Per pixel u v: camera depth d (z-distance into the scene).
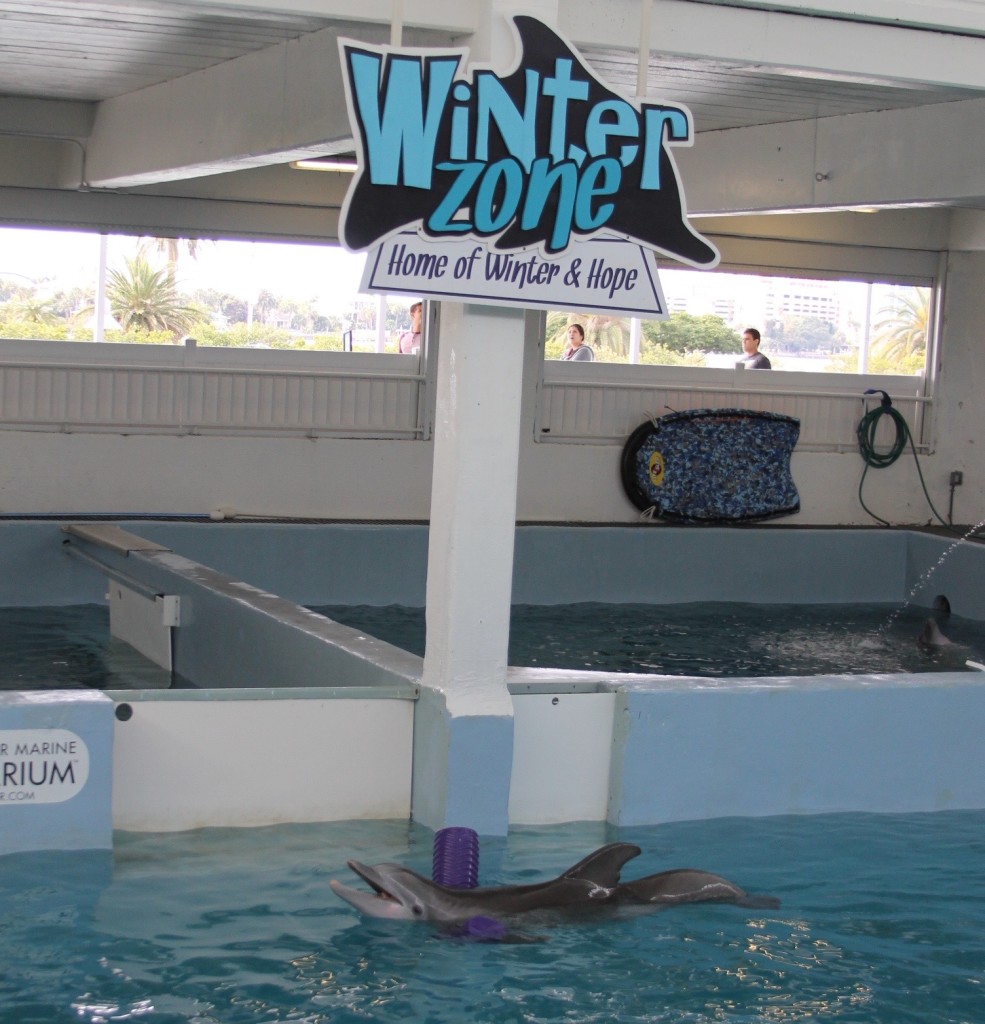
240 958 3.70
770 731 5.30
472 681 4.91
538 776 5.11
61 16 7.12
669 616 10.84
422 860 4.56
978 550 11.62
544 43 4.60
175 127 8.97
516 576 11.18
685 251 4.87
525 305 4.69
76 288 30.41
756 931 4.06
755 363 13.16
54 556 9.91
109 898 4.10
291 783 4.91
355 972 3.62
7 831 4.46
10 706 4.43
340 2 4.79
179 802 4.76
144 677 7.64
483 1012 3.42
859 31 5.48
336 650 5.71
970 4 5.58
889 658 9.38
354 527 10.77
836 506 13.19
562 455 12.32
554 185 4.66
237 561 10.52
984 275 13.32
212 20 7.09
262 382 11.47
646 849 4.84
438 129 4.48
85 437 10.98
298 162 10.90
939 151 8.70
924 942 4.04
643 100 4.75
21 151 10.86
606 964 3.74
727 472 12.61
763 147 9.89
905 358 33.97
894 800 5.48
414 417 11.91
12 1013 3.32
